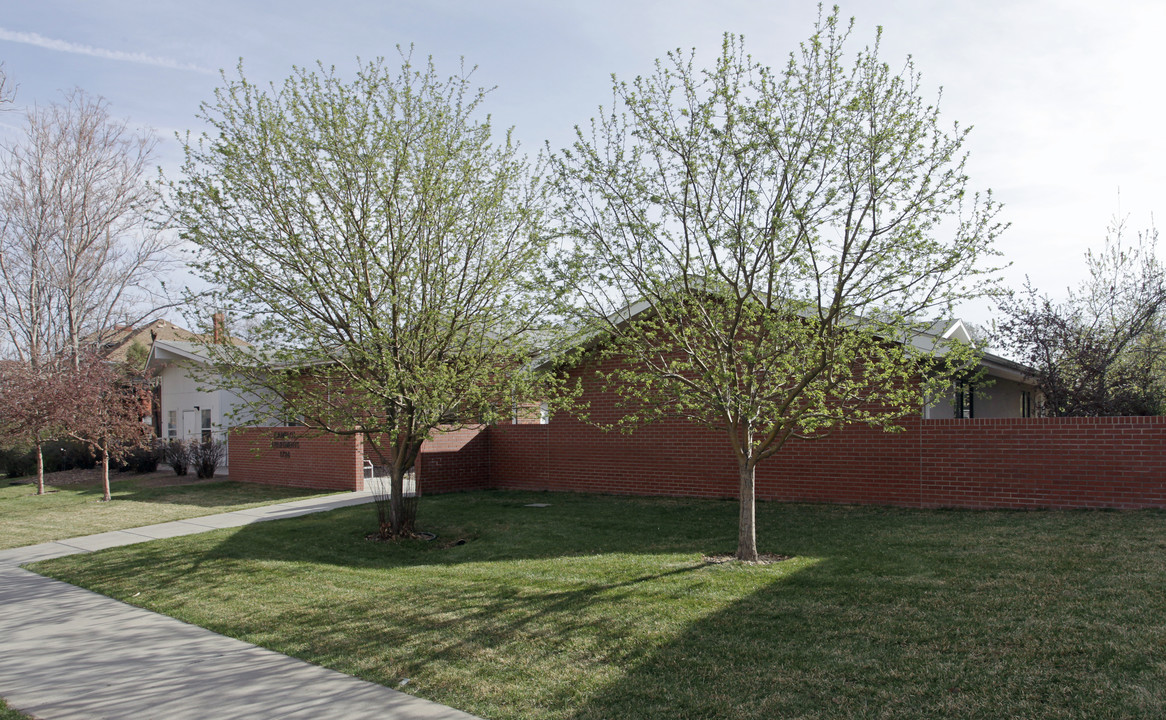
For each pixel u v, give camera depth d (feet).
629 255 28.12
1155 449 33.91
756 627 19.83
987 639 17.80
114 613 25.77
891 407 39.96
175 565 32.73
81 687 18.43
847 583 23.58
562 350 35.50
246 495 58.90
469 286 35.45
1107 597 20.40
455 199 34.35
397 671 18.45
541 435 54.90
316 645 20.89
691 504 44.34
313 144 33.22
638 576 26.43
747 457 28.45
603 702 15.88
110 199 100.63
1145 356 45.29
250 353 35.60
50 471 94.17
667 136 26.89
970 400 53.11
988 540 29.04
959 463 38.34
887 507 39.45
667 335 33.22
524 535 36.52
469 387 34.32
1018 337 43.01
